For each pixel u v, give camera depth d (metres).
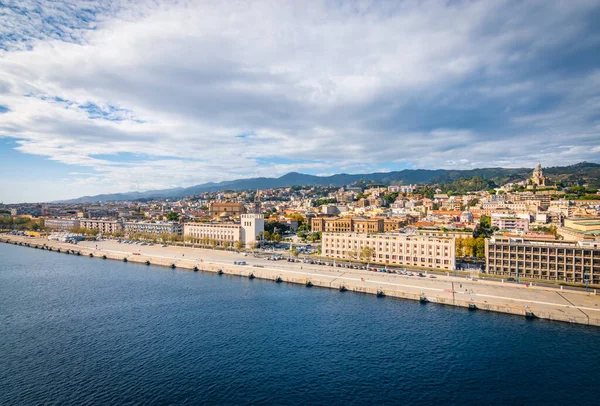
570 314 151.38
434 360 120.75
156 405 97.62
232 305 179.50
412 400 99.69
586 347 128.12
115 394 102.81
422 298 179.88
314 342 135.12
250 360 122.00
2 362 121.81
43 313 170.88
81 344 135.75
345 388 105.44
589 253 198.88
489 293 182.62
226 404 98.06
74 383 108.69
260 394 102.56
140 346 133.38
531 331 142.12
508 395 101.81
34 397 101.62
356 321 155.25
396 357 123.00
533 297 174.75
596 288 190.38
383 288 195.12
